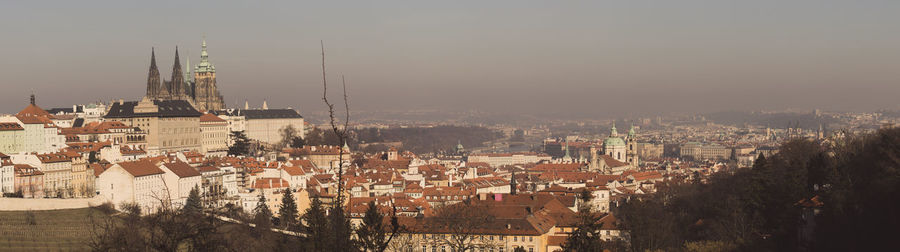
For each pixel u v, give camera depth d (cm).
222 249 12350
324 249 14462
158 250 11512
